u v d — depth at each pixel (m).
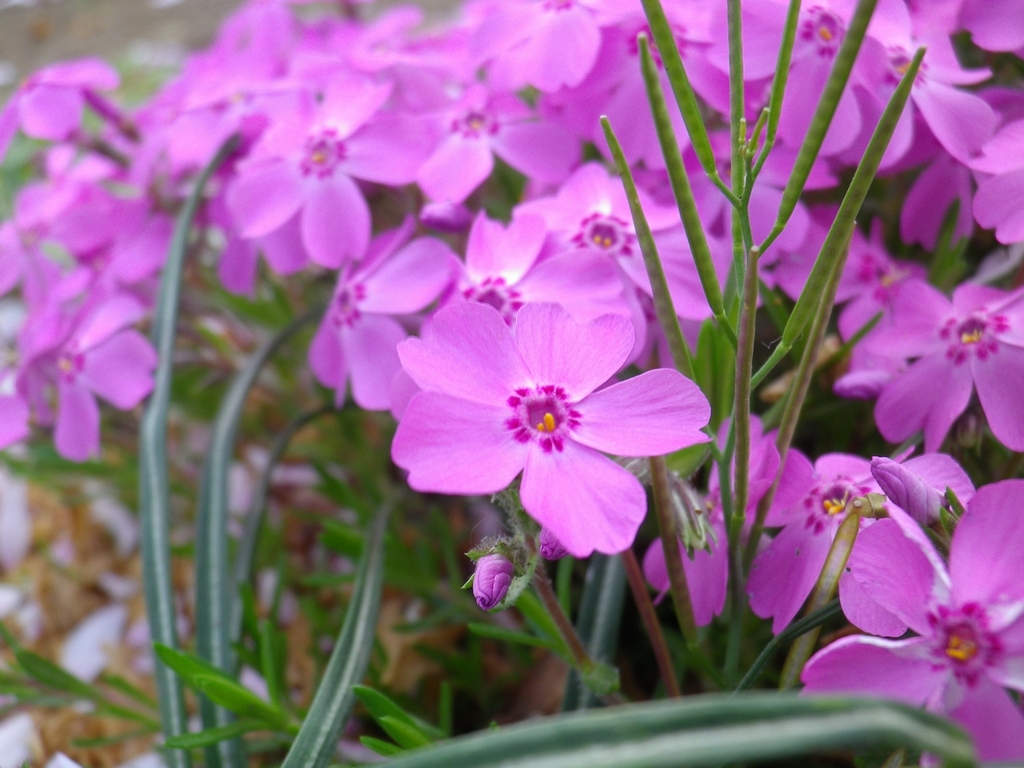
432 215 0.13
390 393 0.11
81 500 0.18
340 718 0.11
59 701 0.13
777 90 0.09
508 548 0.10
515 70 0.13
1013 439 0.11
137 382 0.14
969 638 0.09
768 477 0.10
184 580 0.17
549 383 0.10
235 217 0.15
